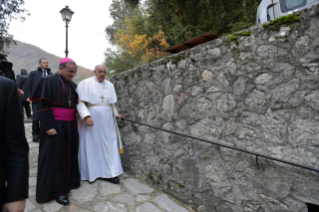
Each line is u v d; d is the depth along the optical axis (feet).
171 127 9.49
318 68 5.65
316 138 5.68
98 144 10.27
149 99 10.55
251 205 6.93
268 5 10.26
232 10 18.17
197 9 19.54
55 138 8.43
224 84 7.64
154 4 20.49
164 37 17.92
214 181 7.92
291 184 6.09
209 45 8.04
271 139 6.50
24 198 3.36
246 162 7.06
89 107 10.46
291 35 6.10
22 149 3.48
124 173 11.60
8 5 20.63
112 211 7.84
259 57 6.75
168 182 9.55
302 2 8.98
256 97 6.82
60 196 8.20
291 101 6.12
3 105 3.26
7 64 9.00
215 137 7.91
